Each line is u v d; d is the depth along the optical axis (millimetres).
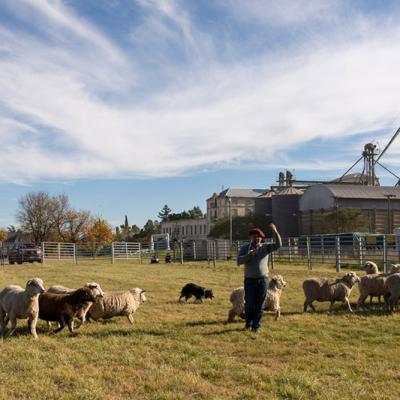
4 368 7457
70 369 7359
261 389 6500
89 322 11234
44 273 26406
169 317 12062
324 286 12422
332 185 75438
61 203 83062
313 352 8531
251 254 9945
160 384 6676
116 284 20188
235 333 9945
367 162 92562
